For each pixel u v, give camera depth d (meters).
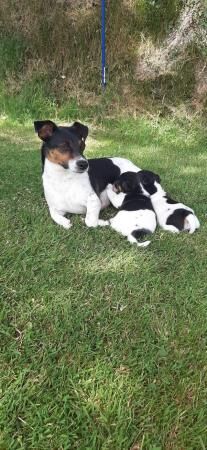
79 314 0.63
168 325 0.63
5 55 2.01
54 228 0.85
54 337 0.59
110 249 0.80
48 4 2.01
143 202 0.88
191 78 1.89
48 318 0.62
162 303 0.67
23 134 1.72
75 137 0.87
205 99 1.87
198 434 0.49
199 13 1.81
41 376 0.54
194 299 0.69
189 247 0.83
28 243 0.78
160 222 0.90
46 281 0.69
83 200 0.89
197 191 1.13
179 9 1.90
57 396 0.51
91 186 0.91
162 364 0.57
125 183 0.91
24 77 1.99
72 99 1.94
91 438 0.48
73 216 0.93
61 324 0.61
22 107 1.90
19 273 0.70
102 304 0.66
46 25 2.02
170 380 0.55
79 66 1.99
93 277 0.72
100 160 1.00
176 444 0.48
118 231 0.86
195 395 0.53
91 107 1.92
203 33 1.83
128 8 1.96
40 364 0.55
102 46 1.90
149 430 0.49
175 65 1.89
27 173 1.19
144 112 1.89
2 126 1.80
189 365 0.57
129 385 0.54
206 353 0.59
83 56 1.99
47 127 0.87
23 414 0.49
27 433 0.48
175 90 1.91
